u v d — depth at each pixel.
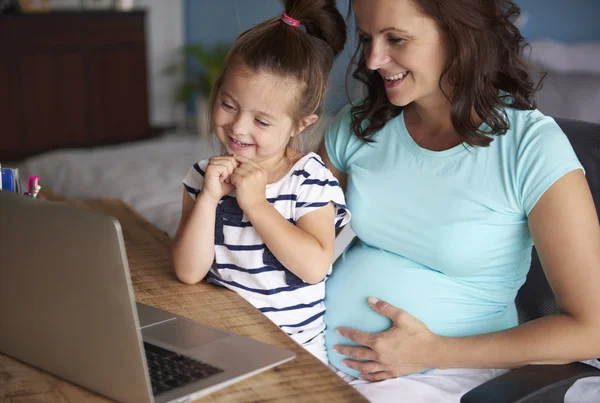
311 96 1.24
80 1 5.77
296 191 1.25
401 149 1.34
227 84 1.21
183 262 1.23
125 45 5.45
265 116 1.19
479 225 1.22
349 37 1.40
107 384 0.85
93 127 5.40
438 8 1.15
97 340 0.83
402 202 1.30
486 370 1.24
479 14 1.16
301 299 1.26
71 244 0.80
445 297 1.26
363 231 1.36
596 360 1.32
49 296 0.86
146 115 5.70
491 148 1.22
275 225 1.17
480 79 1.19
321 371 0.93
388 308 1.23
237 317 1.11
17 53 4.92
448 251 1.24
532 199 1.16
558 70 3.45
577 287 1.12
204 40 6.35
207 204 1.21
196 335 1.02
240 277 1.25
